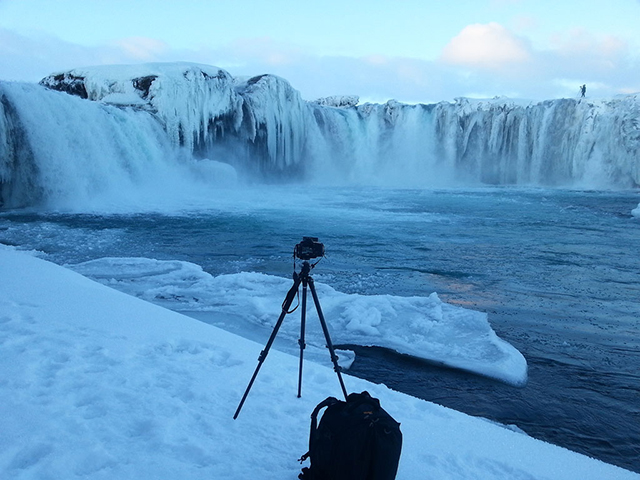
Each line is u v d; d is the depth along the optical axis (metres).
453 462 2.97
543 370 6.21
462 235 17.95
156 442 2.78
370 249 15.06
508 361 6.17
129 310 5.84
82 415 3.07
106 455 2.60
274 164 45.72
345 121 54.34
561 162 48.00
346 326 7.26
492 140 50.88
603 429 4.80
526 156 49.78
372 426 2.16
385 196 35.00
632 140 42.41
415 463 2.88
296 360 4.62
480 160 51.88
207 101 37.91
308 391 3.82
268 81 44.97
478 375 5.91
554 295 9.97
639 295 10.02
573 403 5.31
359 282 10.94
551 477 2.98
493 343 6.77
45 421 2.94
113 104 33.66
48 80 37.44
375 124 55.81
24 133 23.52
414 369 6.03
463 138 52.50
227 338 5.12
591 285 10.86
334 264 12.88
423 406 3.89
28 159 24.00
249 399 3.52
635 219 22.84
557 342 7.25
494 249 15.27
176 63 37.38
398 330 7.23
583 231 19.17
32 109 23.72
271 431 3.06
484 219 22.67
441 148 53.56
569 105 47.00
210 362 4.26
